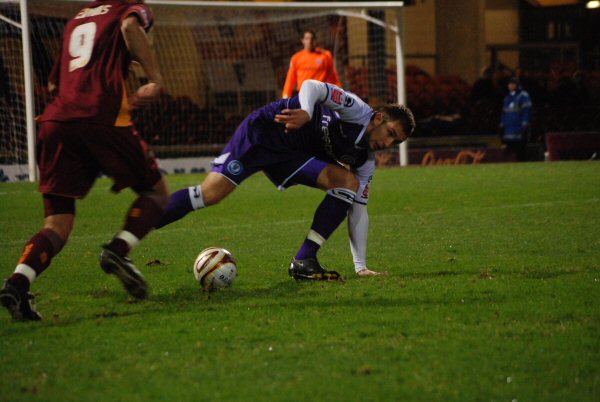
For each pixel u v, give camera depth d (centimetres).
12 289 999
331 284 1269
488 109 5056
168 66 4653
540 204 2462
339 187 1312
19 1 3378
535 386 769
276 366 830
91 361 853
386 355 866
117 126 1024
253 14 4181
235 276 1255
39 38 3775
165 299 1168
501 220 2123
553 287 1216
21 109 3625
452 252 1633
